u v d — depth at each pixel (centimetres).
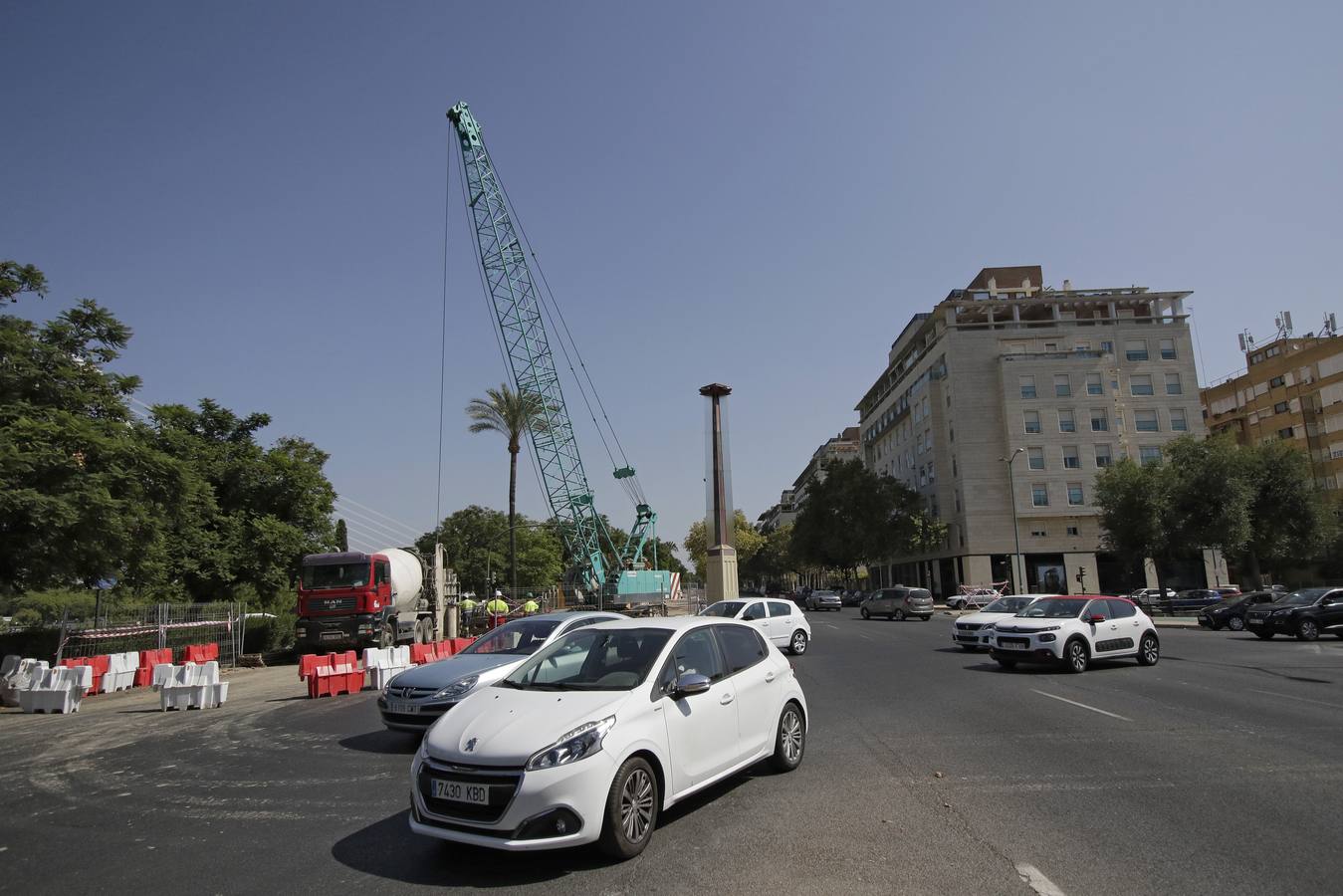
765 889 477
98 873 545
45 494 1614
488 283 5022
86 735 1180
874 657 2023
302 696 1586
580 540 5197
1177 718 1042
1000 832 577
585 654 655
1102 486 4641
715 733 649
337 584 2280
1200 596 4478
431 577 3044
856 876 495
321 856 564
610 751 533
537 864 533
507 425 3800
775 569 12188
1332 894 454
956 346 6725
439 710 967
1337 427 6800
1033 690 1345
